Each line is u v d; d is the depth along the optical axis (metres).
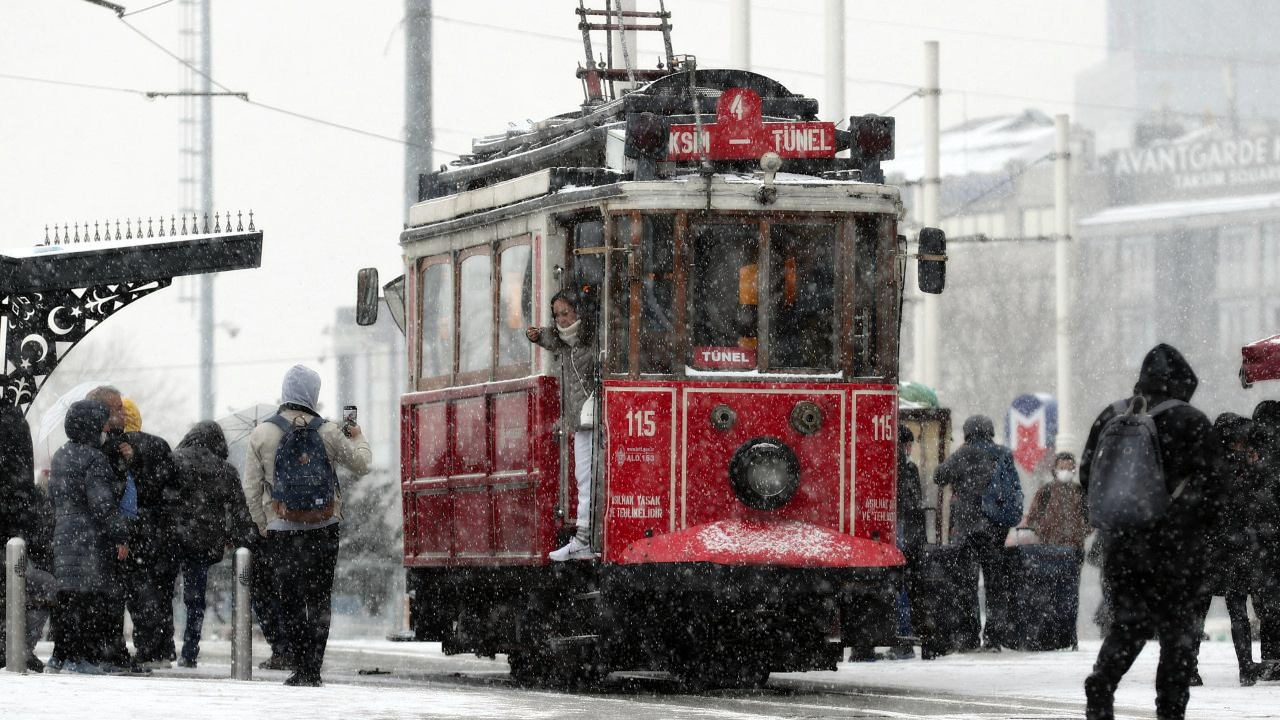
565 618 35.25
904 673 41.81
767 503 33.97
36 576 37.38
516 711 26.97
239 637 34.31
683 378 34.16
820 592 33.59
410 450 40.94
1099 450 24.05
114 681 31.44
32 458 38.22
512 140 40.97
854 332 34.91
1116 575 24.02
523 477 35.81
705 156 34.97
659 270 34.41
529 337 34.81
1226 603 36.44
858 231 34.97
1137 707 31.91
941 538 53.56
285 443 32.59
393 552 75.06
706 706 30.11
